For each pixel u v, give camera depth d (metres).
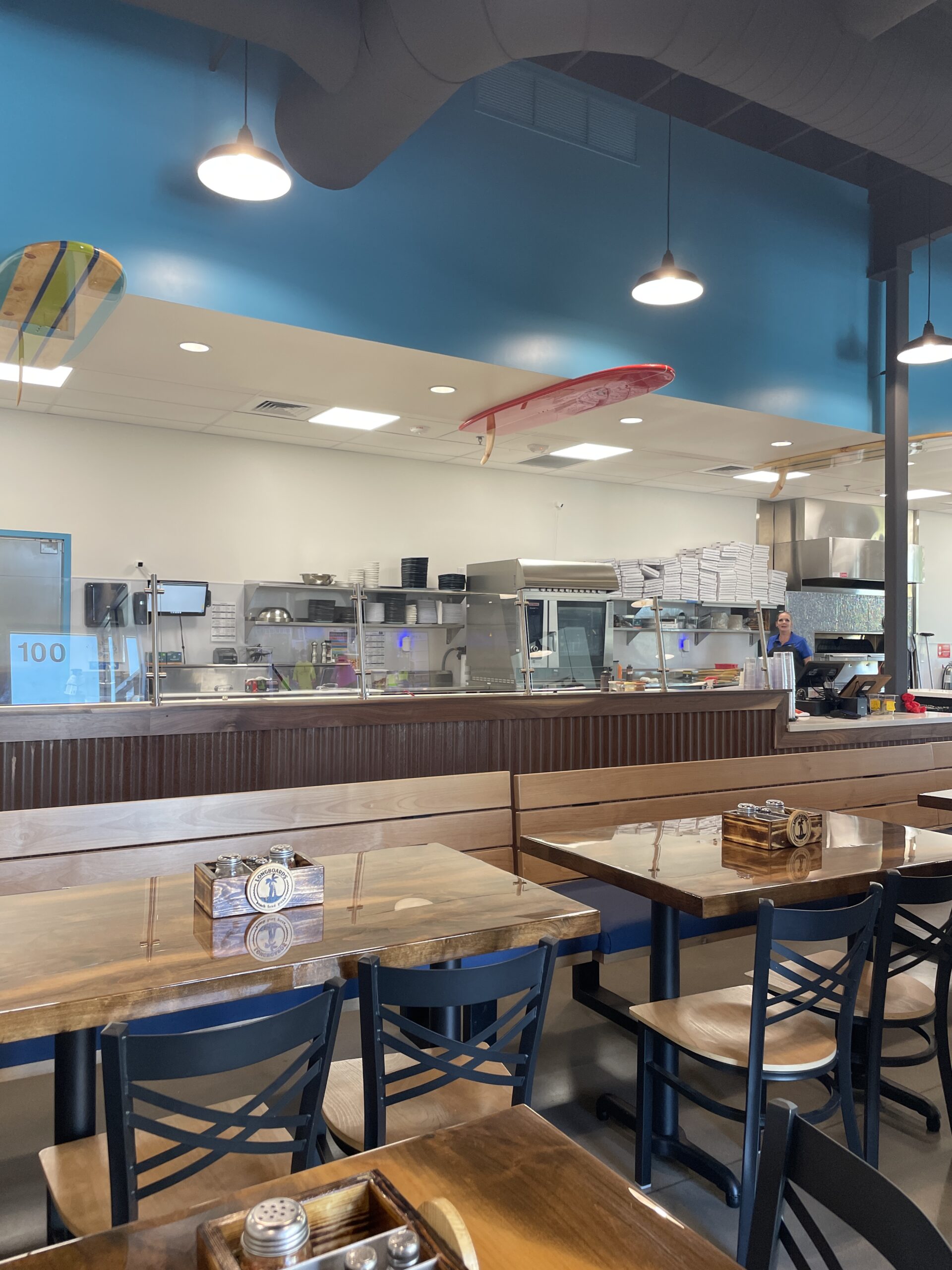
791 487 8.47
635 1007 2.44
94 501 5.91
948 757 5.15
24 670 3.11
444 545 7.35
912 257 6.82
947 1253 0.89
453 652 4.15
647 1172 2.40
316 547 6.75
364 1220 0.95
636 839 2.95
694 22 3.23
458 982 1.64
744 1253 2.07
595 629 4.79
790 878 2.43
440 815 3.50
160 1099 1.38
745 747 4.70
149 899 2.17
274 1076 2.96
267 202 4.21
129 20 3.90
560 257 5.14
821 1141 1.06
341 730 3.60
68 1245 0.98
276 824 3.17
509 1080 1.75
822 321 6.29
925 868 2.62
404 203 4.62
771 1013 2.42
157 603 3.43
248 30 3.27
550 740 4.12
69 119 3.78
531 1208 1.05
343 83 3.54
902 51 3.71
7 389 5.16
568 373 5.13
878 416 6.57
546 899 2.17
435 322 4.68
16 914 2.04
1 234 3.64
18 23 3.70
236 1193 1.07
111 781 3.17
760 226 6.01
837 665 6.22
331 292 4.38
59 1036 1.86
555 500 7.91
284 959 1.74
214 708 3.32
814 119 3.90
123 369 4.83
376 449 6.80
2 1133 2.64
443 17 3.12
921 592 10.13
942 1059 2.59
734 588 8.05
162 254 3.96
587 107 5.28
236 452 6.44
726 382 5.76
